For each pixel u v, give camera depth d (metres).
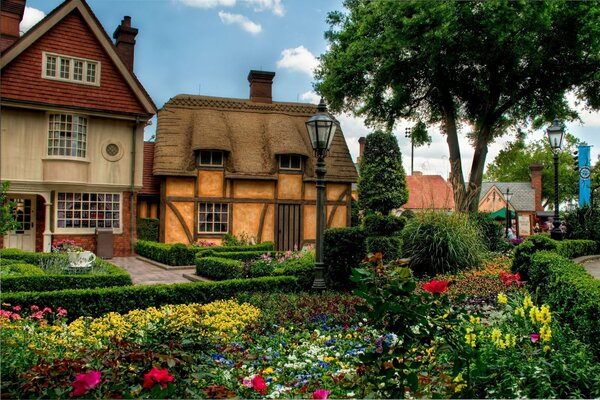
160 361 3.06
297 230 20.11
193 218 18.56
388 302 2.95
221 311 6.88
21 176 15.10
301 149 19.91
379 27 19.53
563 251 12.09
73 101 15.73
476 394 3.35
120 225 17.00
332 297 7.59
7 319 5.04
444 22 16.89
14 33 16.56
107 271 9.59
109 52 16.30
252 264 9.91
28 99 14.90
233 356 4.77
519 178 57.12
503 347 3.72
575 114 23.23
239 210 19.23
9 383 2.96
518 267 9.56
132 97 16.97
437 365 3.65
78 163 15.76
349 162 21.27
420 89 22.55
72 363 2.93
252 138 20.36
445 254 10.60
